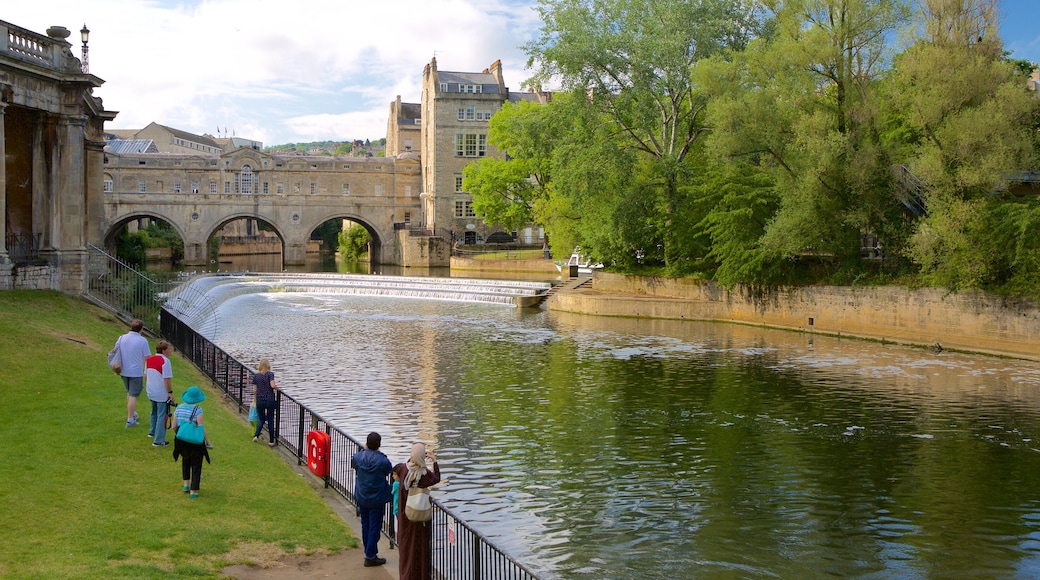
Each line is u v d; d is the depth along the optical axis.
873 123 42.47
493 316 53.62
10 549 10.77
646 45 51.06
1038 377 32.00
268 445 18.86
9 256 30.17
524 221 96.12
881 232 42.69
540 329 46.84
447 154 110.56
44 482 13.30
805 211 42.47
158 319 34.03
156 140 163.00
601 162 52.09
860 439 23.48
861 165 40.62
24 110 33.44
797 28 43.56
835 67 42.44
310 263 121.81
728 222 48.25
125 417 17.45
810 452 22.22
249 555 11.90
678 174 52.88
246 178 108.88
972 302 37.94
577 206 57.25
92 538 11.48
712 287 52.16
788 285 46.91
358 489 12.51
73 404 18.03
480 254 102.62
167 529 12.20
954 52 38.47
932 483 19.81
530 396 28.59
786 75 43.50
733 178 49.72
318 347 39.03
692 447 22.64
